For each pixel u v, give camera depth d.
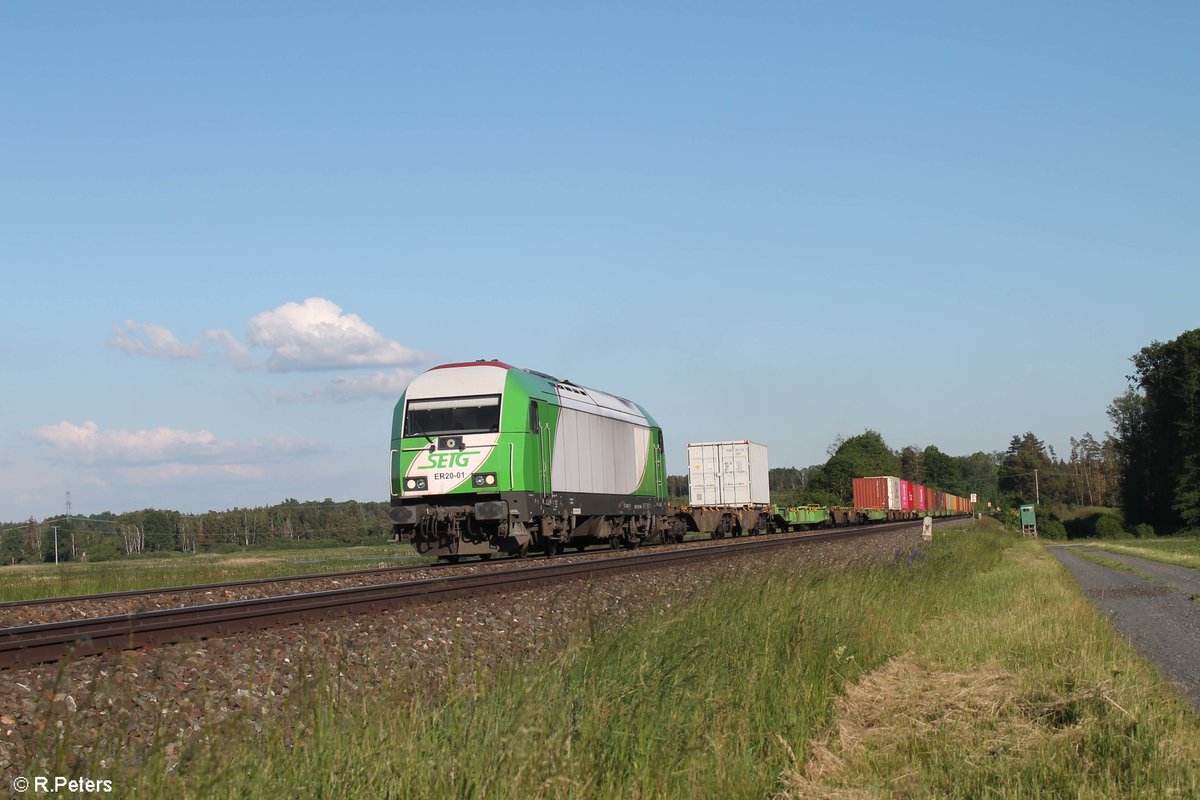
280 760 5.95
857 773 7.58
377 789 5.77
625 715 7.12
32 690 7.89
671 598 12.61
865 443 144.50
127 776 5.63
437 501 24.88
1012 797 6.80
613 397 34.34
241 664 9.27
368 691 7.75
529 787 5.72
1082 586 25.50
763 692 8.73
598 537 31.77
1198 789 6.83
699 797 6.54
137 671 8.53
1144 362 98.06
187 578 26.36
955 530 52.56
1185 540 71.56
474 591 15.50
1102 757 7.62
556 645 9.34
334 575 21.44
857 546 32.38
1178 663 12.38
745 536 51.75
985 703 9.24
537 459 25.42
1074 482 199.62
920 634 14.29
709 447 50.59
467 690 7.81
